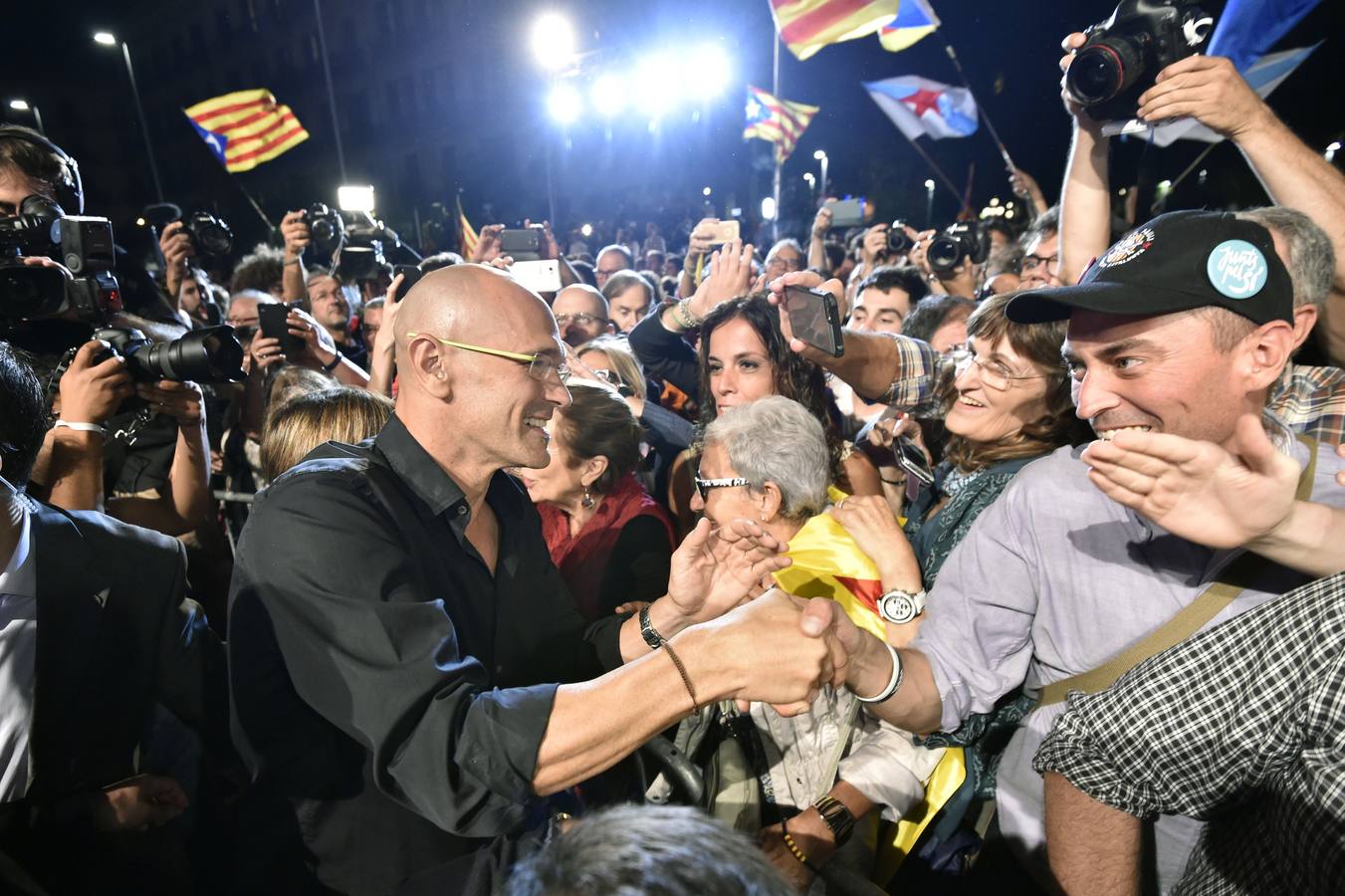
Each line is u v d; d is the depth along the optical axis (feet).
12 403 4.37
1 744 4.24
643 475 9.93
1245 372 3.69
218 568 9.74
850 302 17.95
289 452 6.30
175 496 7.74
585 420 7.28
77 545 4.69
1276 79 12.66
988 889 5.28
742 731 5.68
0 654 4.24
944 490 6.48
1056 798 3.91
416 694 3.64
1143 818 3.75
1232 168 25.66
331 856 4.34
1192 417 3.76
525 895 2.06
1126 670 4.36
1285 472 3.13
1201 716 3.45
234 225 98.37
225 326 6.54
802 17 18.63
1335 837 2.99
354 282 17.69
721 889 1.96
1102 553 4.43
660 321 10.68
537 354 4.37
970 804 5.43
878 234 18.01
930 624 4.98
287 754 4.31
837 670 3.90
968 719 4.83
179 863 5.00
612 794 6.00
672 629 5.09
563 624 5.36
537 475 7.36
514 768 3.48
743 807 5.46
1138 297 3.60
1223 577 4.14
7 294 6.35
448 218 79.20
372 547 4.06
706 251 12.80
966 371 5.86
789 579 5.93
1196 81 5.78
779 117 27.96
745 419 6.26
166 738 5.26
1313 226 4.33
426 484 4.46
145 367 6.50
